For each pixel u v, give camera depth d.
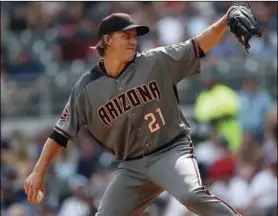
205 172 41.94
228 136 44.50
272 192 38.78
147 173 22.91
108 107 22.89
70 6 61.78
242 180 39.66
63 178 44.25
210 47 22.70
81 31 57.22
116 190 23.42
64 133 23.23
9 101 52.91
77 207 41.16
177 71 22.72
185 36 54.72
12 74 56.38
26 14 62.94
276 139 42.03
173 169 22.25
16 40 60.53
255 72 47.81
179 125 22.83
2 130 51.28
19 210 42.88
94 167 44.56
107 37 22.56
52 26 60.91
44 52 58.06
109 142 23.50
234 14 22.16
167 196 40.19
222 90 45.19
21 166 46.09
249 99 46.25
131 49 22.50
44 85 52.03
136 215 23.81
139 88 22.61
